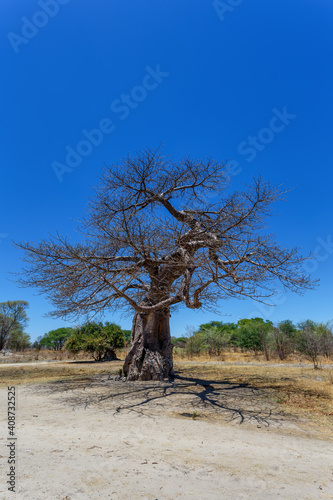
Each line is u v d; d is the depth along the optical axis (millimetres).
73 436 5246
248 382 11844
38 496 2988
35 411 7465
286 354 26500
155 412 7375
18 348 56125
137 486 3312
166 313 13594
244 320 49500
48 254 10156
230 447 4906
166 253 10773
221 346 33938
